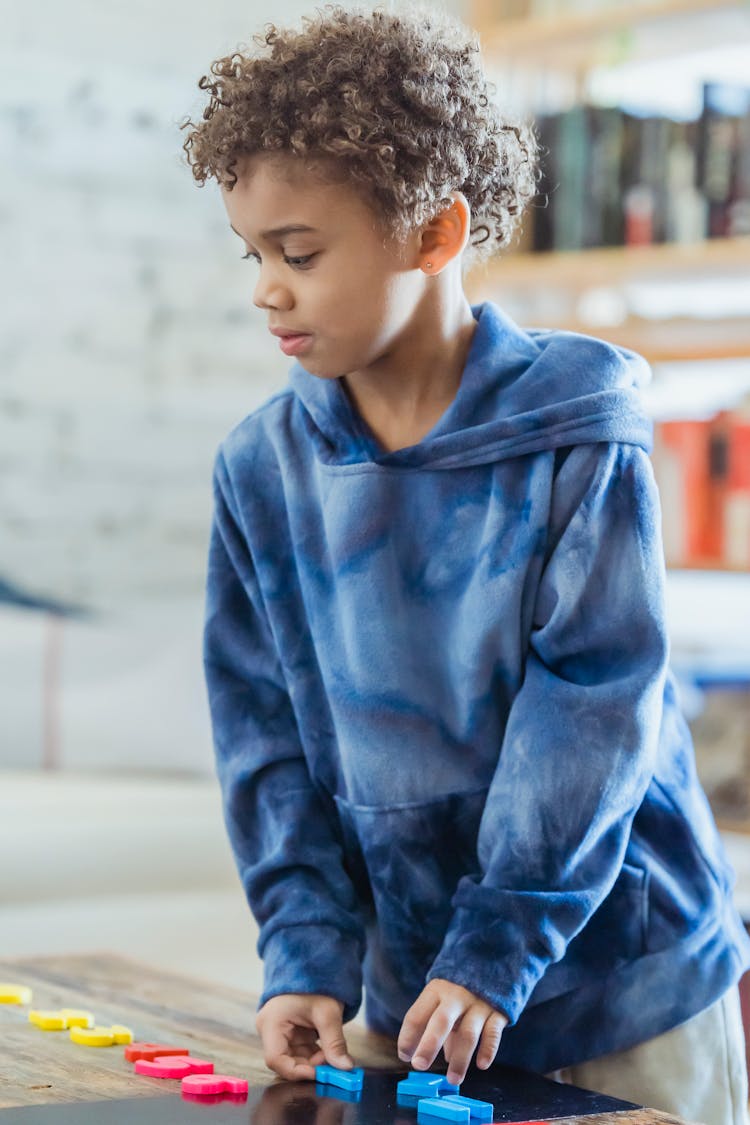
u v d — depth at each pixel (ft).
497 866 3.33
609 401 3.50
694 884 3.68
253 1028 3.84
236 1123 2.92
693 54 10.39
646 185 9.87
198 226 11.90
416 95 3.29
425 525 3.54
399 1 3.78
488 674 3.50
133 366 11.71
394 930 3.66
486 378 3.57
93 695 10.45
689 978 3.60
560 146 10.18
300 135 3.13
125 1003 4.08
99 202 11.53
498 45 10.72
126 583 11.68
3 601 11.29
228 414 12.09
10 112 11.23
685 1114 3.63
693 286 10.52
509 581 3.45
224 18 11.88
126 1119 2.92
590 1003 3.55
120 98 11.56
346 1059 3.30
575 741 3.32
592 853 3.35
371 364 3.59
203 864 9.14
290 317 3.29
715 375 10.39
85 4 11.41
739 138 9.55
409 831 3.58
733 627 10.85
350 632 3.58
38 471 11.39
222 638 3.93
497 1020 3.17
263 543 3.79
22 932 8.43
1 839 8.53
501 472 3.50
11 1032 3.70
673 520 9.89
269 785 3.77
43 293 11.38
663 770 3.68
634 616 3.43
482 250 3.78
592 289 10.84
